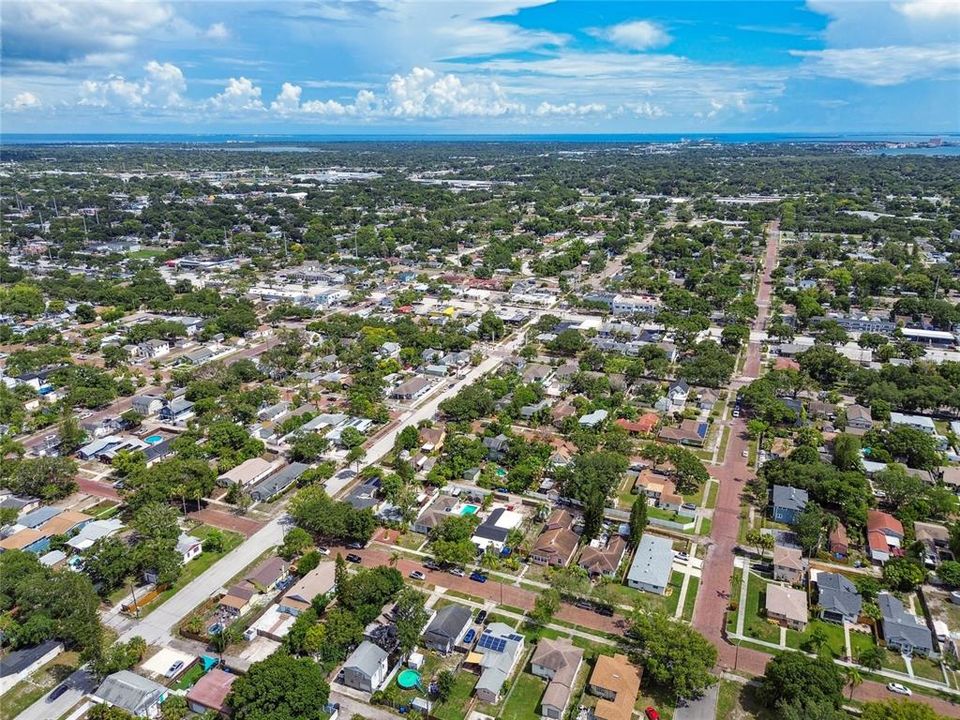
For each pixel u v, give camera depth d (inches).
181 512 5959.6
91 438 7362.2
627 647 4392.2
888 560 5108.3
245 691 3656.5
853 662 4266.7
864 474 6422.2
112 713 3732.8
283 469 6628.9
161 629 4571.9
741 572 5172.2
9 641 4340.6
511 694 4040.4
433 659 4315.9
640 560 5177.2
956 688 4065.0
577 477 6102.4
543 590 4953.3
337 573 4704.7
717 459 6948.8
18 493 6200.8
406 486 6274.6
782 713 3727.9
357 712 3905.0
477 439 7111.2
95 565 4891.7
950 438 7130.9
